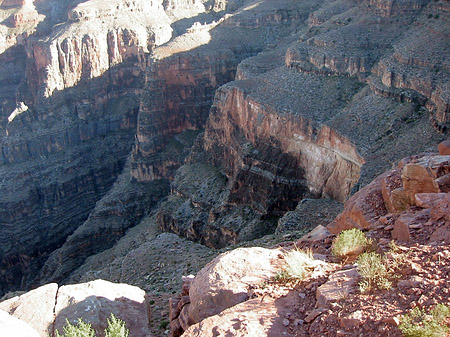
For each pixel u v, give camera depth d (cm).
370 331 1243
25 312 2152
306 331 1341
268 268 1684
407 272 1422
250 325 1377
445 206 1753
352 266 1594
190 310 1658
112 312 2181
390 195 2141
